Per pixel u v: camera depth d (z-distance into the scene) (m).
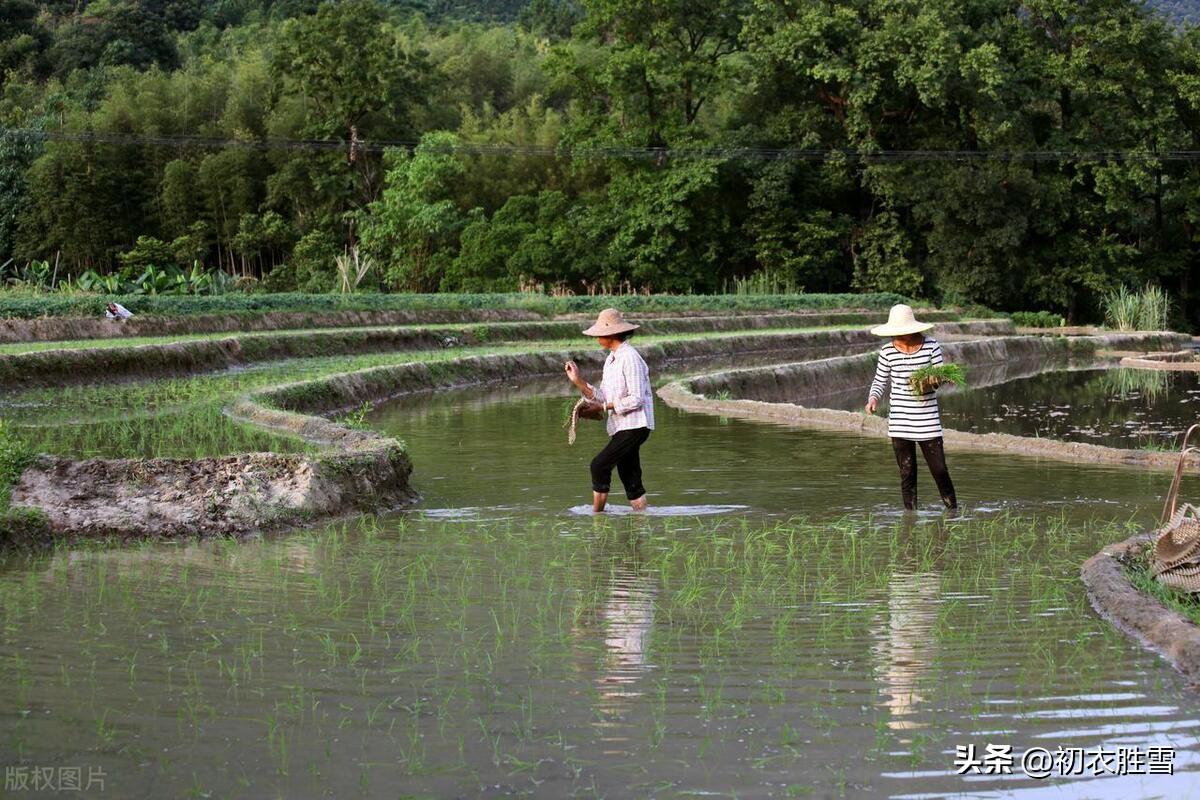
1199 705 5.54
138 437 13.15
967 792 4.62
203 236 50.62
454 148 49.06
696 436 15.70
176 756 4.81
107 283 34.94
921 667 6.01
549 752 4.89
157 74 53.56
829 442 15.10
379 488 10.38
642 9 50.72
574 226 50.38
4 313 25.56
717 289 53.22
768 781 4.65
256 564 8.08
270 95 52.16
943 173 49.00
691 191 48.66
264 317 30.38
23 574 7.73
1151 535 8.83
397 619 6.77
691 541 8.98
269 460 9.91
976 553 8.63
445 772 4.69
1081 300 52.28
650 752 4.91
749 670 5.94
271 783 4.57
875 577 7.89
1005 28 51.94
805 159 50.31
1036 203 48.62
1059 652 6.27
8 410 15.75
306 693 5.54
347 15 51.69
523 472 12.56
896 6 48.59
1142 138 50.91
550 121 55.59
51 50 63.97
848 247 53.19
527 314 37.72
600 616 6.88
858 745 5.01
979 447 14.69
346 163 52.41
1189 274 55.41
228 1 77.00
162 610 6.88
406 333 29.78
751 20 50.38
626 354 10.05
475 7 95.62
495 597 7.28
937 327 41.97
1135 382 28.30
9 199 51.56
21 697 5.44
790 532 9.34
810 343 36.81
